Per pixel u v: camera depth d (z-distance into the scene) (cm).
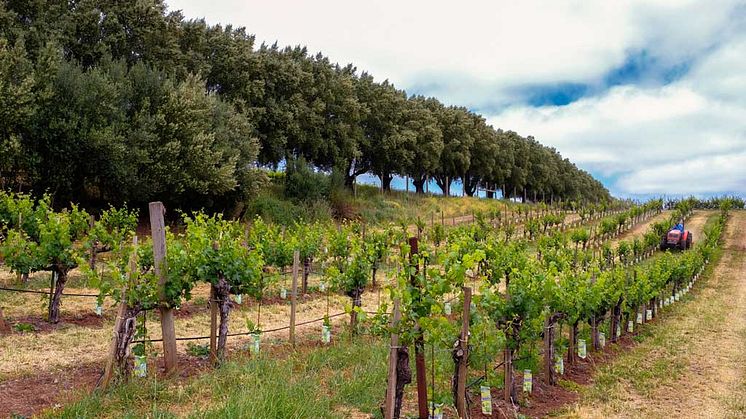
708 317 1752
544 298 891
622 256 3038
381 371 828
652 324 1648
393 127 4694
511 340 826
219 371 777
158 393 686
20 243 1062
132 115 2361
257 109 3350
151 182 2353
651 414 817
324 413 660
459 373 709
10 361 797
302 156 3734
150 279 770
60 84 2111
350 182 4747
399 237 2372
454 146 5672
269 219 3098
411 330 618
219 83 3359
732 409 852
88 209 2405
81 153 2156
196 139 2416
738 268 3080
